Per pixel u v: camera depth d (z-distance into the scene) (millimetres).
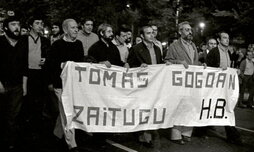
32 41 7125
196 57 6246
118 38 7602
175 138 6000
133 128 5516
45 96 7109
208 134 6734
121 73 5395
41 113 7352
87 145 5621
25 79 5449
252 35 16344
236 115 8992
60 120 5352
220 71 6230
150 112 5652
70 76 5031
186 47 6051
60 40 5375
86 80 5160
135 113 5527
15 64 5285
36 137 5969
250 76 10359
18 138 5859
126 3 17719
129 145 5738
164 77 5734
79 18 16047
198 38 17609
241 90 10492
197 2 18453
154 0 19984
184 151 5559
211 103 6191
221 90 6270
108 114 5348
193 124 6055
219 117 6262
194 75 5988
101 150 5402
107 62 5281
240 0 16219
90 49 5660
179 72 5848
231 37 16953
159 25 22453
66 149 5352
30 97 7270
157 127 5734
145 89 5590
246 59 10438
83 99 5160
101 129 5312
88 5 16125
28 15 15180
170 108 5824
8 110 5406
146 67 5574
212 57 6480
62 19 16047
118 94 5391
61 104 5125
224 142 6227
